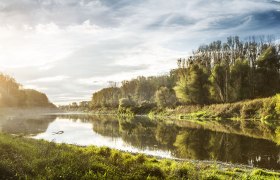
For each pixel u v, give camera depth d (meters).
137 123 64.19
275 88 77.81
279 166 20.06
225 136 36.44
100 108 190.12
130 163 15.03
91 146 21.61
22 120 83.81
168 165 17.11
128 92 165.75
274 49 80.88
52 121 79.62
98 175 11.62
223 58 87.19
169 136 38.72
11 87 155.12
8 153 14.86
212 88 80.12
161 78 148.00
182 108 86.44
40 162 13.28
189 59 91.81
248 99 71.94
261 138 33.59
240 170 17.42
